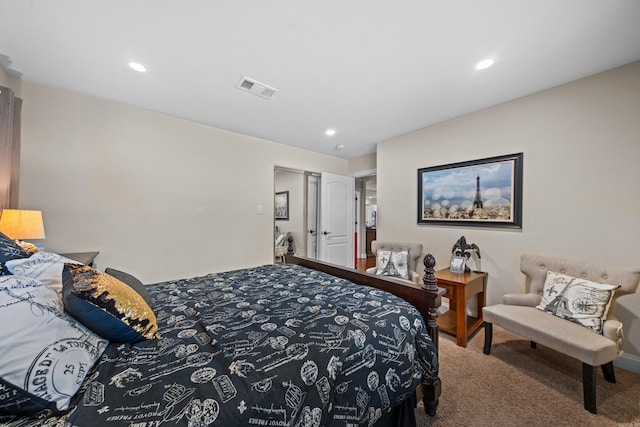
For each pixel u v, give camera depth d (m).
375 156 4.57
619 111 1.90
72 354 0.75
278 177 4.99
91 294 0.91
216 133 3.24
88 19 1.44
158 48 1.71
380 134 3.47
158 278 2.83
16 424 0.59
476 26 1.49
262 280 1.94
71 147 2.34
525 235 2.38
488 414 1.40
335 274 2.08
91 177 2.44
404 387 1.14
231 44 1.66
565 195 2.15
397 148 3.54
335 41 1.63
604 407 1.45
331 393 0.89
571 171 2.12
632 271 1.69
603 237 1.97
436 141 3.09
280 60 1.84
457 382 1.67
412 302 1.48
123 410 0.64
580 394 1.56
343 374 0.94
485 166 2.65
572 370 1.81
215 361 0.87
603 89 1.96
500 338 2.31
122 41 1.64
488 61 1.83
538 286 2.12
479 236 2.71
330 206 4.48
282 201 4.91
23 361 0.64
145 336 1.01
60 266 1.12
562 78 2.06
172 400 0.68
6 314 0.70
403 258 3.08
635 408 1.44
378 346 1.08
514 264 2.46
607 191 1.95
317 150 4.32
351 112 2.74
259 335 1.05
